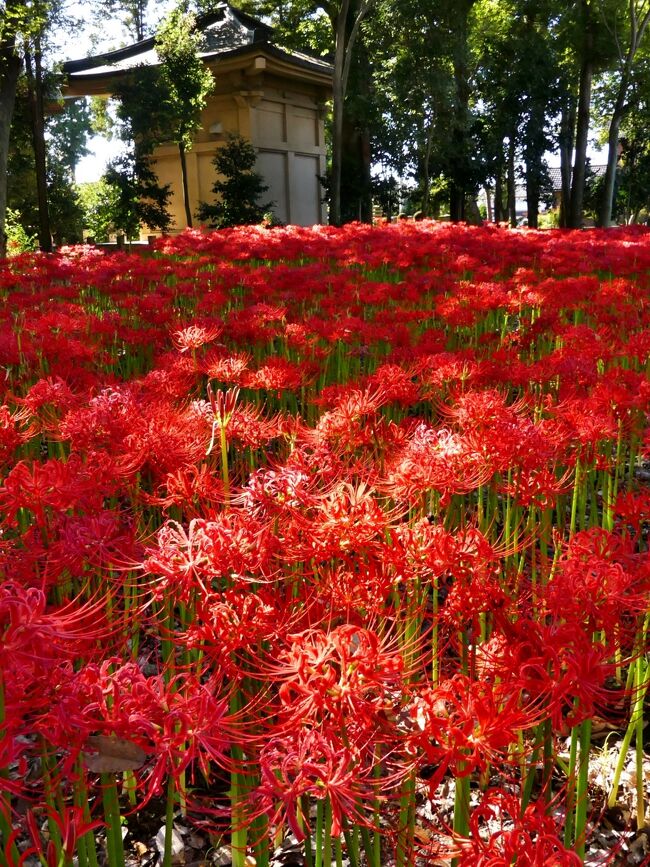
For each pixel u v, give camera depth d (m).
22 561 1.79
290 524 1.65
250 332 5.14
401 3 25.72
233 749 1.71
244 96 28.50
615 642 1.63
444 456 1.93
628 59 29.38
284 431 2.55
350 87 27.69
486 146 31.27
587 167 43.16
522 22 32.72
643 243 10.90
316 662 1.27
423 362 3.85
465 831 1.53
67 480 1.86
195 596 1.58
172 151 30.73
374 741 1.34
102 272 8.17
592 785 2.61
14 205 28.33
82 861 1.78
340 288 7.42
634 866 2.27
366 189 29.30
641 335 4.25
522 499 2.24
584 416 2.90
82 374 4.20
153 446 2.17
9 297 7.00
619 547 1.81
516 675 1.44
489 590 1.59
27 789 1.38
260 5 30.98
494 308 6.34
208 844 2.39
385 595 1.63
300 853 2.35
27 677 1.22
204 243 11.84
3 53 20.61
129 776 2.37
